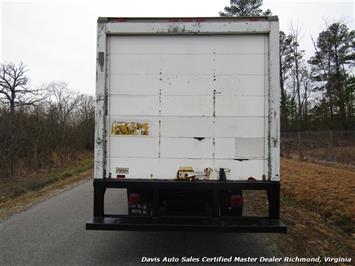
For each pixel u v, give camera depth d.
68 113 23.62
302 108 46.00
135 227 4.77
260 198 10.17
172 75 5.05
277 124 4.95
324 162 19.55
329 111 43.69
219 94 5.03
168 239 6.20
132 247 5.72
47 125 19.23
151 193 5.26
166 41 5.07
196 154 5.04
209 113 5.03
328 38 44.81
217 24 4.98
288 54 45.72
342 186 10.80
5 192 11.34
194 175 5.02
